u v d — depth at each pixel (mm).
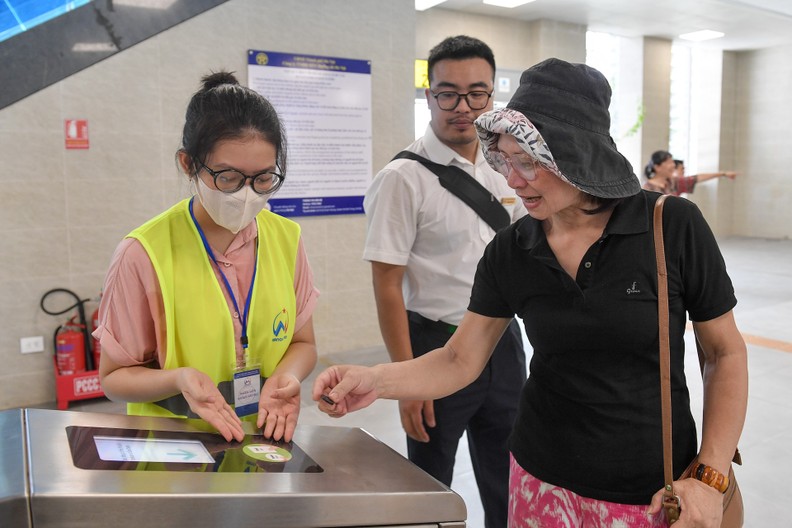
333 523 824
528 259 1135
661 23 8039
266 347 1259
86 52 3465
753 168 10484
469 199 1703
